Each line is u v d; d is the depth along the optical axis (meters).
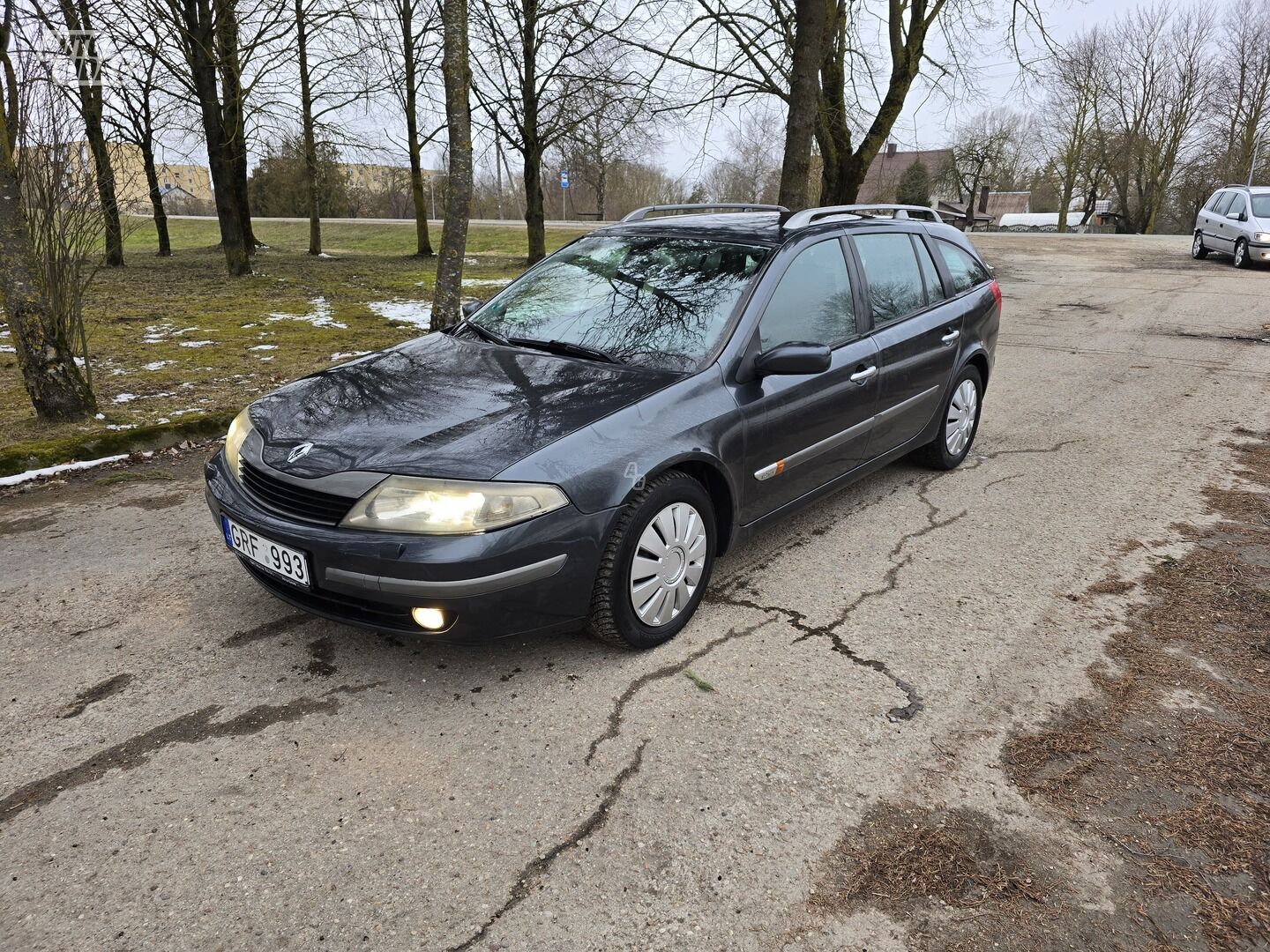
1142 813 2.28
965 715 2.71
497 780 2.41
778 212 4.28
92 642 3.14
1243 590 3.53
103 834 2.20
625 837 2.19
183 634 3.20
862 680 2.91
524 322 3.76
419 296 13.55
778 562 3.86
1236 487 4.77
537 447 2.69
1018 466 5.21
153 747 2.55
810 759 2.50
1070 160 52.75
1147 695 2.80
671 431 2.96
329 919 1.94
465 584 2.52
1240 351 8.73
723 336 3.33
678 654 3.06
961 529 4.21
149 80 15.38
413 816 2.27
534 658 3.04
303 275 17.03
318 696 2.81
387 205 57.34
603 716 2.70
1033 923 1.93
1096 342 9.40
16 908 1.97
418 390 3.14
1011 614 3.36
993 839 2.19
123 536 4.13
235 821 2.25
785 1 10.83
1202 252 18.55
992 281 5.42
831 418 3.76
